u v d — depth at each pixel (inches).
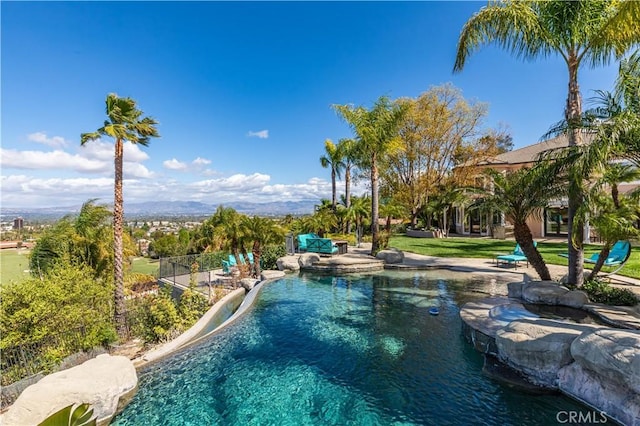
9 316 327.9
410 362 276.7
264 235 668.7
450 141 1159.6
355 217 1205.1
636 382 175.0
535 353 233.3
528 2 391.5
